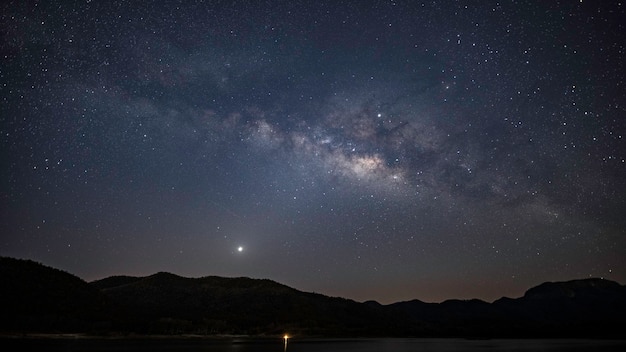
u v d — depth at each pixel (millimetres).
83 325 71000
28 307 70375
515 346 73938
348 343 78250
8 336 58906
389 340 92812
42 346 50000
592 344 79625
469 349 65312
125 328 76750
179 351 50062
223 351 52219
